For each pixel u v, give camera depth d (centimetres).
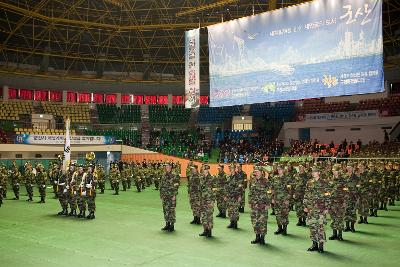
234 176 1297
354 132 3822
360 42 1552
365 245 1061
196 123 4897
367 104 3947
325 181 999
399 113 3606
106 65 4966
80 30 4372
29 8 3838
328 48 1631
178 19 4388
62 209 1720
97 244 1068
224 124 4831
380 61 1505
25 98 4362
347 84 1577
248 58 1856
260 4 3941
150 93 4991
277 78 1767
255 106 4834
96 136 3719
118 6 4128
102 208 1767
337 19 1612
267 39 1805
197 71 1992
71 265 873
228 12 4175
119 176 2570
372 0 1526
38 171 1983
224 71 1930
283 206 1186
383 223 1411
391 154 2833
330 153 3297
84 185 1485
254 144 4112
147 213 1617
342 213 1124
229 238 1138
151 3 4116
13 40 4284
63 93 4597
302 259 918
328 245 1062
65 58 4631
